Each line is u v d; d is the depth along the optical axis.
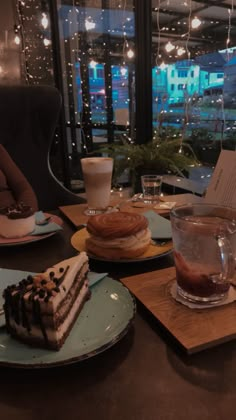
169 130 2.27
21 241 0.90
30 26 3.60
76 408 0.39
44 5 3.52
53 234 0.97
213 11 2.02
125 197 1.42
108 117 3.68
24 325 0.48
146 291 0.63
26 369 0.45
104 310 0.57
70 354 0.46
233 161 0.93
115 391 0.41
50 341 0.47
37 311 0.47
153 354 0.48
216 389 0.41
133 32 3.10
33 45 3.65
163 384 0.42
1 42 3.60
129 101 3.35
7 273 0.70
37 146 1.82
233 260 0.54
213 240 0.55
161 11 2.53
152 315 0.56
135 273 0.75
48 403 0.40
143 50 3.03
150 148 1.59
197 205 0.67
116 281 0.65
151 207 1.20
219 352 0.48
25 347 0.48
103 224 0.77
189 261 0.58
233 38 1.92
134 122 3.32
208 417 0.37
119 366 0.46
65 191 1.78
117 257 0.76
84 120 3.90
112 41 3.37
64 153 3.82
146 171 1.51
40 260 0.83
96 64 3.57
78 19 3.53
